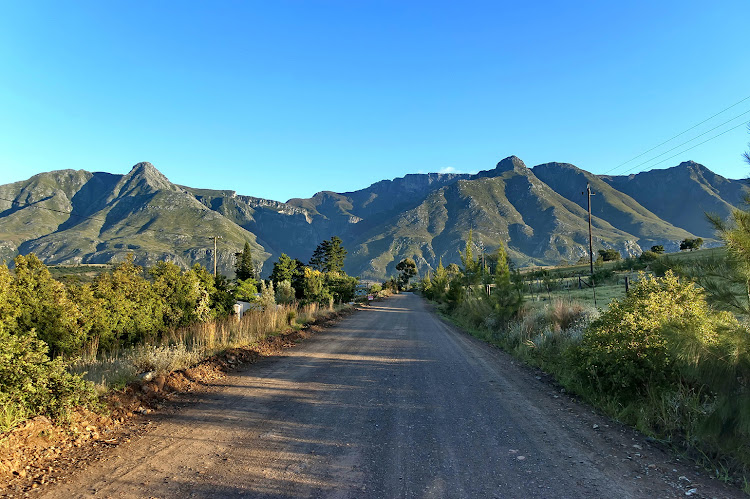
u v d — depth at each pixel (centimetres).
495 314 1814
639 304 702
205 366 846
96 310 945
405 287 13712
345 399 681
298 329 1720
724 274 476
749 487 383
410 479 391
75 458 419
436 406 653
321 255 8275
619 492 373
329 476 393
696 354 458
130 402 594
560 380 845
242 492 355
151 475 384
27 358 471
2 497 334
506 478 398
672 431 531
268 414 587
